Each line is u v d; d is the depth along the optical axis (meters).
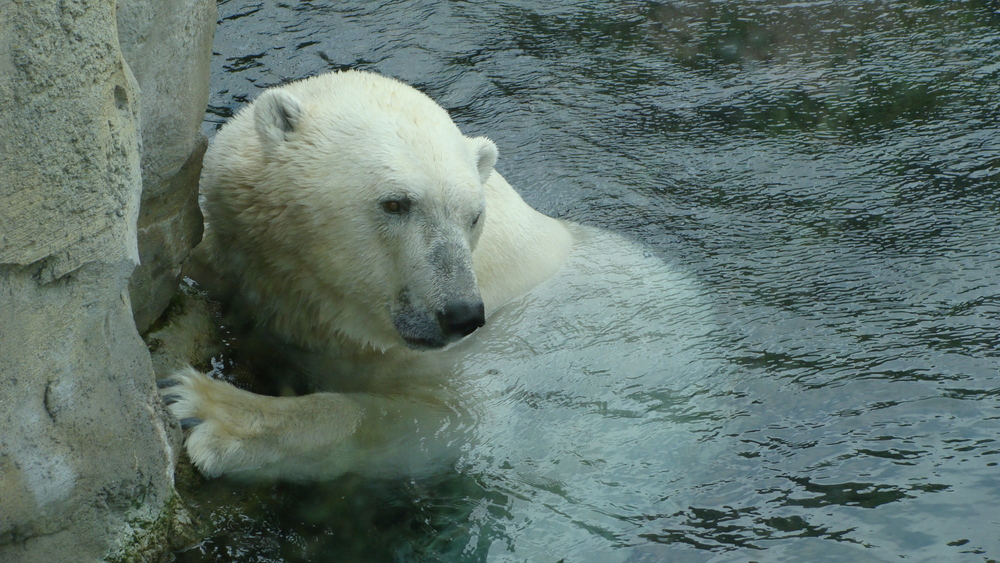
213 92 14.38
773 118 14.99
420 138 8.78
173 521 6.83
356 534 7.49
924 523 7.22
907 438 8.23
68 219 5.19
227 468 7.56
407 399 9.10
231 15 16.41
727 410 8.91
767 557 7.03
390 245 8.66
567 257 11.59
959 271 10.88
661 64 16.72
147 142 7.28
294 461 7.92
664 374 9.63
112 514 6.08
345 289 8.97
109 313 5.87
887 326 9.95
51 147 4.96
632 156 14.03
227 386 7.95
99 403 5.78
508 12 18.00
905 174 13.22
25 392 5.23
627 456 8.45
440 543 7.45
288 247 8.92
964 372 9.09
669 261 11.68
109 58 5.27
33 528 5.53
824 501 7.56
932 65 16.44
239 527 7.27
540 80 15.92
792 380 9.23
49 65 4.83
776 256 11.58
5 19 4.54
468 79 15.70
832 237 11.88
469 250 8.67
